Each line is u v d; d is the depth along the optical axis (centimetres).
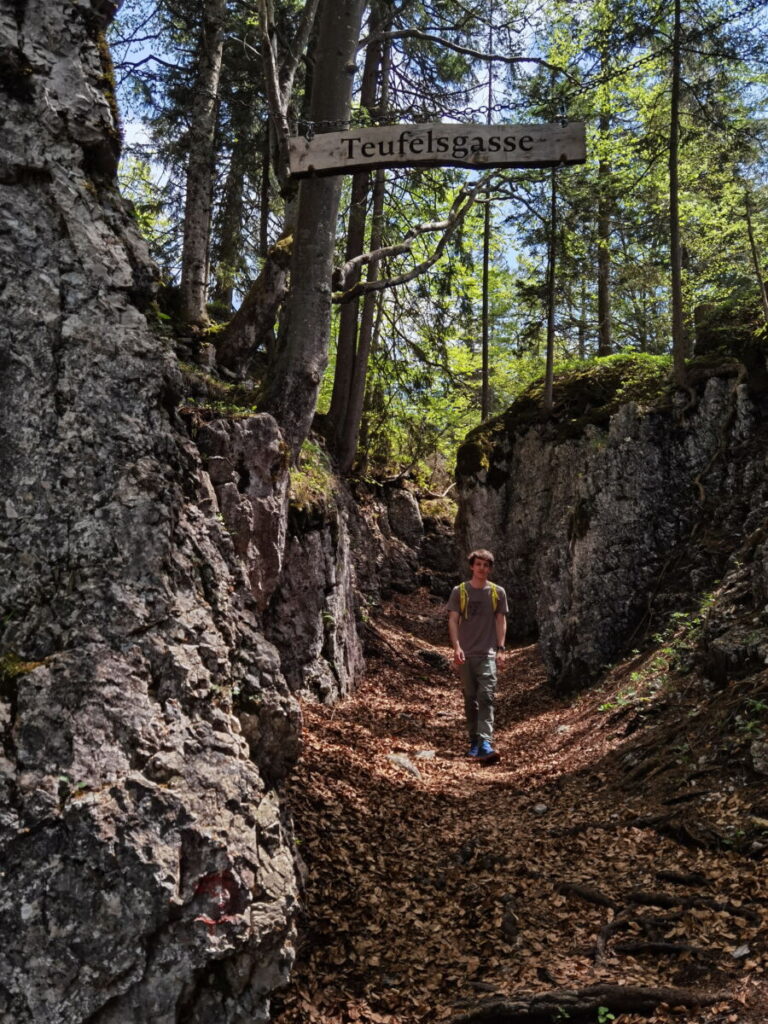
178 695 292
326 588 977
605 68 1225
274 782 353
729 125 1210
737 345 1087
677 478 1045
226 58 1527
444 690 1212
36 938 246
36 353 308
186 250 1077
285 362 828
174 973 252
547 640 1105
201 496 356
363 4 856
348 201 1481
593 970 360
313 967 366
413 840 528
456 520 1739
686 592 942
